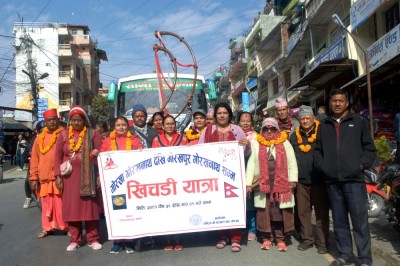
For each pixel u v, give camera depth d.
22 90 42.03
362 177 4.61
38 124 7.93
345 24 16.75
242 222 5.35
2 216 8.66
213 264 4.86
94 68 54.84
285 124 6.40
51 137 6.55
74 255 5.48
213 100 10.10
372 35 14.62
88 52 52.69
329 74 15.73
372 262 4.79
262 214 5.41
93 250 5.68
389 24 13.70
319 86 17.80
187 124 8.52
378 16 14.08
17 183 15.49
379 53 12.12
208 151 5.40
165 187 5.36
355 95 14.02
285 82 27.27
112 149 5.71
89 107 48.00
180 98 9.63
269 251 5.37
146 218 5.34
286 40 25.03
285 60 24.59
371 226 6.68
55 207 6.49
